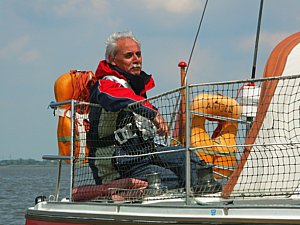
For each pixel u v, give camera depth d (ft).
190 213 17.56
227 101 22.25
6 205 69.97
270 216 16.25
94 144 22.39
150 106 20.40
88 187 22.03
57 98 25.07
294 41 20.21
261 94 19.77
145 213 18.57
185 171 19.65
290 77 17.79
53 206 21.76
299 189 19.21
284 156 18.85
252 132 19.66
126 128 21.36
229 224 16.71
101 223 19.45
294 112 19.57
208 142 22.04
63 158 22.52
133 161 21.45
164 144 21.12
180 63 25.04
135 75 22.22
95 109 22.25
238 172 19.67
